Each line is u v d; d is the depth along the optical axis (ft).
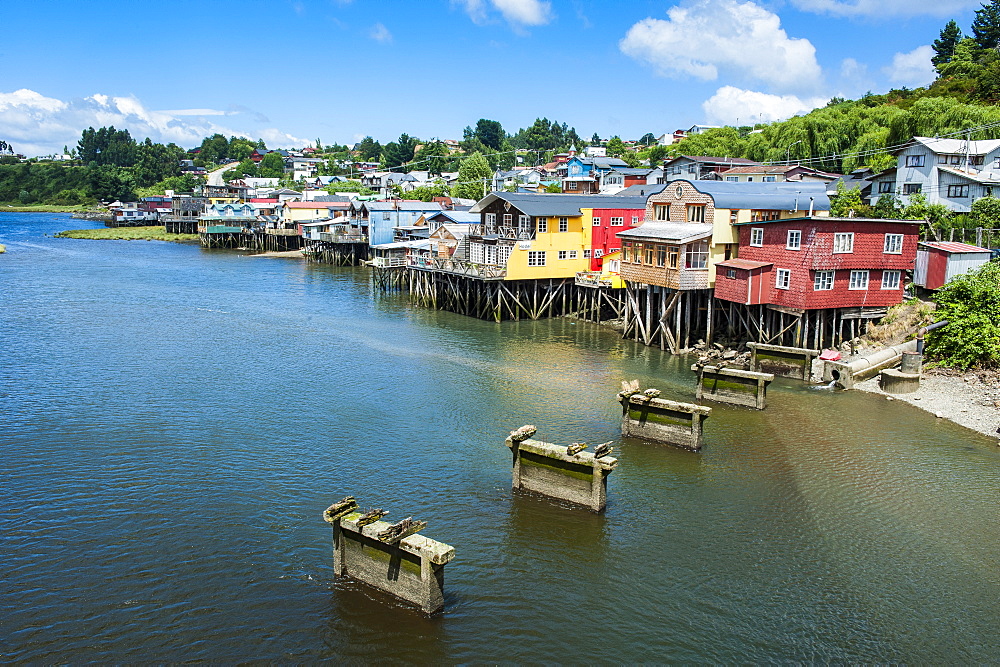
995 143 212.84
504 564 64.49
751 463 86.63
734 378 107.45
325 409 106.73
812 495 78.13
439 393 115.24
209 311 191.21
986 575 63.36
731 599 59.67
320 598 59.11
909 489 79.46
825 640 54.90
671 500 77.00
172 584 60.85
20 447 90.02
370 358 138.51
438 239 222.07
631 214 188.24
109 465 84.89
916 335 124.16
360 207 307.37
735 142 370.12
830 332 133.59
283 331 164.96
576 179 310.45
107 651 52.85
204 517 72.38
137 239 426.92
